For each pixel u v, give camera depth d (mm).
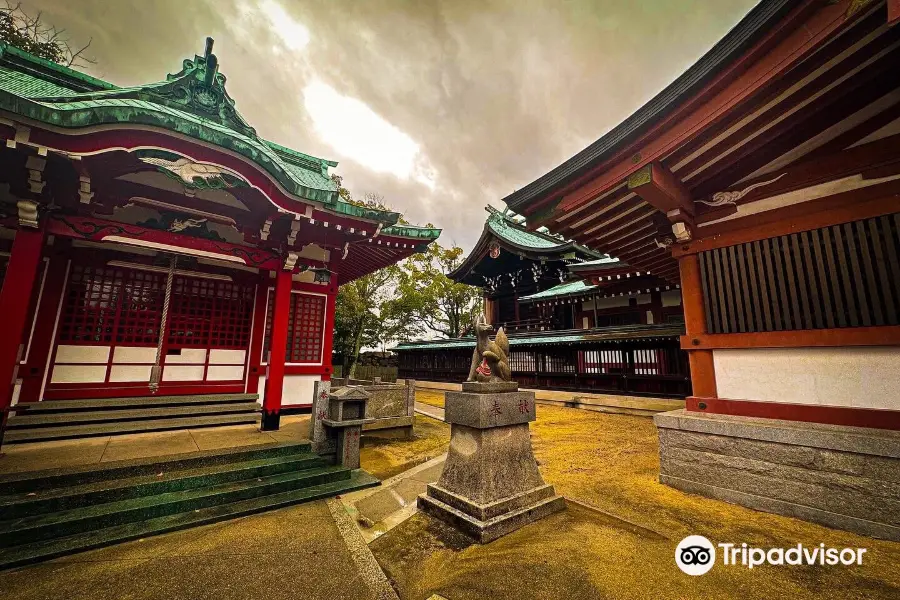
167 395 7273
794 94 3445
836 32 2830
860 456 3439
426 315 26906
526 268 20859
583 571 2838
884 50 3082
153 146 4941
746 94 3383
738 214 4680
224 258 6457
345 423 5305
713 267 4879
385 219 7234
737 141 4070
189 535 3561
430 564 3064
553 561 2984
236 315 8258
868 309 3664
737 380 4578
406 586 2793
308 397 8383
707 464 4434
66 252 6543
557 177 5066
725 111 3557
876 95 3621
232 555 3203
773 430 3934
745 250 4598
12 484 3691
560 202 5281
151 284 7410
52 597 2605
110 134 4684
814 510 3619
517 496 3816
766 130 3953
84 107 4402
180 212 6660
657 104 3938
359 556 3195
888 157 3646
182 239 6105
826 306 3920
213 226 7531
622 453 6676
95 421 6078
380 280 20594
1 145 4504
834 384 3885
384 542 3467
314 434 5477
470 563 3014
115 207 6469
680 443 4707
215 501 4129
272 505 4199
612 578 2744
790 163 4281
